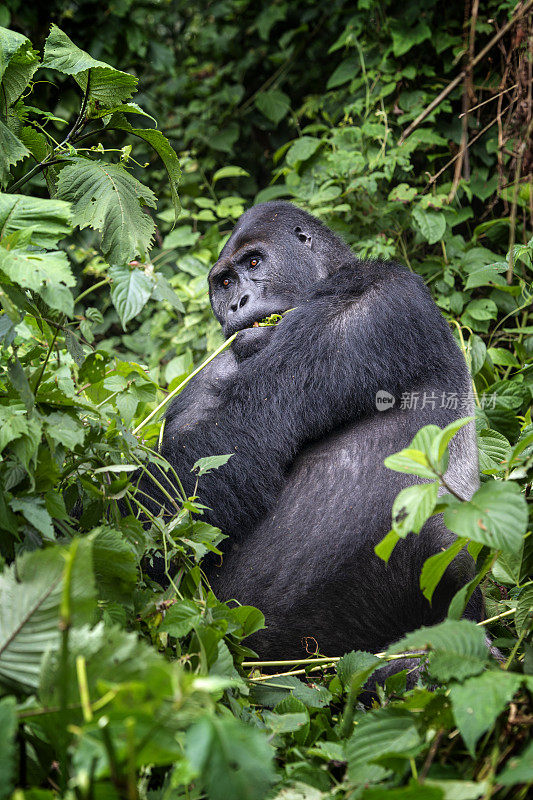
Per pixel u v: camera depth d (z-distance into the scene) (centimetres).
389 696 483
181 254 1340
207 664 443
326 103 1391
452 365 656
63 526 473
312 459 622
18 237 422
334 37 1449
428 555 572
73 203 511
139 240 519
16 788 343
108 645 321
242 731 306
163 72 1630
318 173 1191
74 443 450
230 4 1570
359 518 588
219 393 720
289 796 382
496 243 1107
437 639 373
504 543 375
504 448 703
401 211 1128
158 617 481
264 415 625
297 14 1505
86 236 1263
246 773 289
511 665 431
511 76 692
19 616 345
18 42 495
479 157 1155
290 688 521
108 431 511
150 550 524
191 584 536
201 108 1530
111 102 527
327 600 587
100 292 1287
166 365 1145
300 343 641
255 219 796
